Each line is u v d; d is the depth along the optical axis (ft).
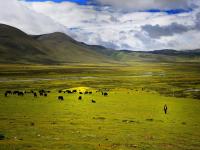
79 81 627.87
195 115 213.05
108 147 103.35
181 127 159.53
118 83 589.73
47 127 143.23
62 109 222.69
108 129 143.74
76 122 162.91
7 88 473.26
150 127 155.12
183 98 344.28
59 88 478.59
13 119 168.04
